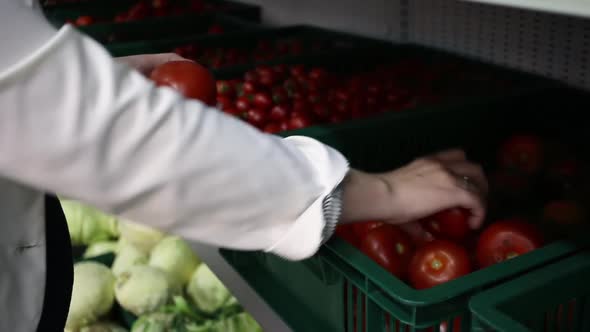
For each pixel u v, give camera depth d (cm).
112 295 150
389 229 89
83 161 39
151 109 40
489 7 167
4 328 56
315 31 233
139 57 82
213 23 273
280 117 155
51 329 66
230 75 182
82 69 39
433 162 70
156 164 41
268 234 49
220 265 118
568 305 67
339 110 151
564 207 95
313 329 88
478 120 127
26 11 39
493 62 170
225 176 44
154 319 140
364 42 209
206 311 147
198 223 45
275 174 47
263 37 233
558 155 116
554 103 133
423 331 65
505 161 120
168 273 151
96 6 311
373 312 73
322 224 51
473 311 59
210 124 43
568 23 144
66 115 38
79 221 173
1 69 37
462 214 83
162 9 296
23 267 57
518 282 63
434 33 191
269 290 100
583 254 68
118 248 169
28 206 56
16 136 38
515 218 88
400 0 201
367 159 118
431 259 83
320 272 85
